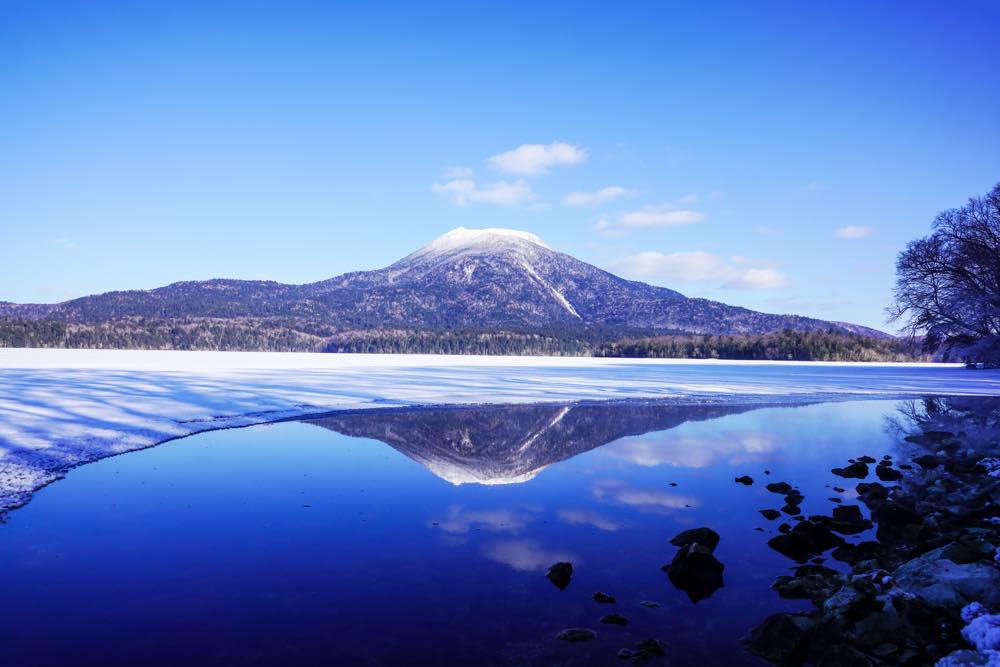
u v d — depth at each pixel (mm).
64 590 6453
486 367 56000
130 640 5402
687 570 6754
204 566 7160
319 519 9039
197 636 5484
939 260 45562
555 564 6957
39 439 13344
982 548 6273
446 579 6816
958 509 9031
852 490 10961
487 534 8414
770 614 5926
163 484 10836
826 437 16781
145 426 15898
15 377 31297
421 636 5492
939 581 5664
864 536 8281
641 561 7391
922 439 16234
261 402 22219
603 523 8961
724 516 9336
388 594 6410
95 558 7367
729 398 27750
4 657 5082
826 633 5156
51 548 7668
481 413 21828
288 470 12188
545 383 35531
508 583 6711
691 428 18547
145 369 41375
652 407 24188
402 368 50625
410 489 10898
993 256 42625
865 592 5629
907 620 5238
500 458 13836
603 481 11633
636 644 5305
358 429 17656
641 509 9711
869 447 15211
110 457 12820
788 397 28312
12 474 10734
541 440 16344
